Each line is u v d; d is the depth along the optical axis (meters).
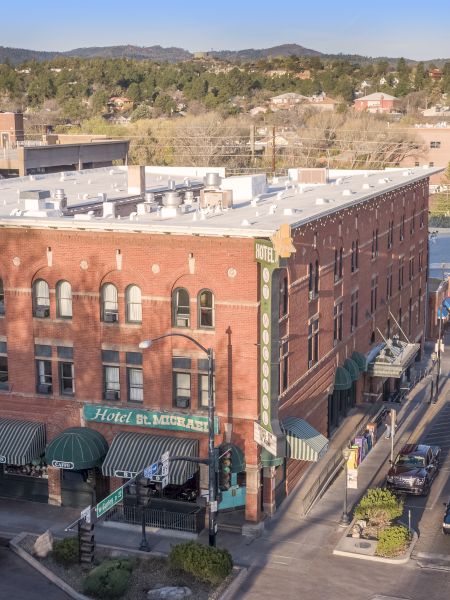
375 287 59.16
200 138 162.88
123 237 40.69
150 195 49.47
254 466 39.88
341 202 49.62
